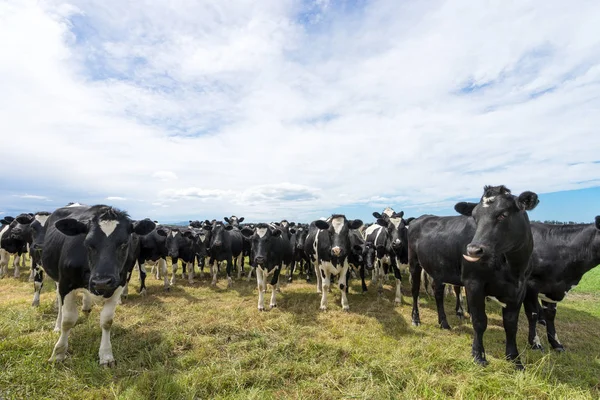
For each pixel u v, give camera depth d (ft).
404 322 22.48
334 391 13.08
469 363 15.10
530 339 18.60
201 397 12.74
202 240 40.09
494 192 14.05
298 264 55.52
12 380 12.80
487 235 13.28
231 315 22.59
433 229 20.57
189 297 29.04
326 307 25.76
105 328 15.07
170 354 16.31
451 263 18.39
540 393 12.88
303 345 17.13
